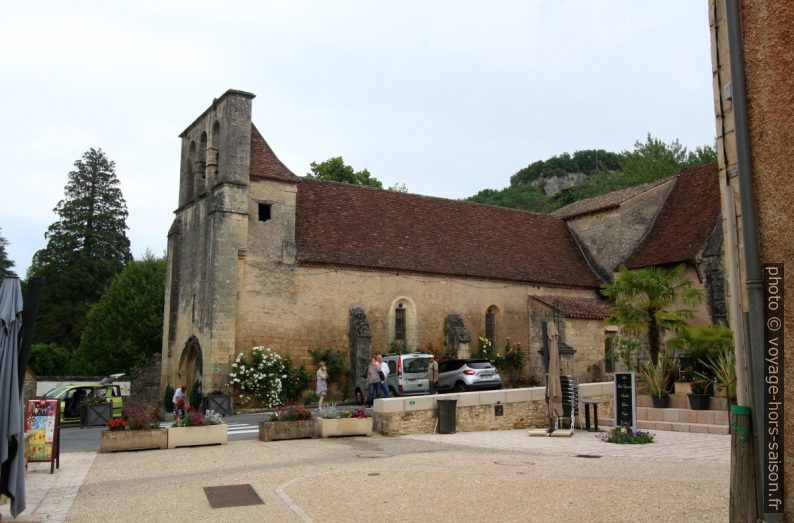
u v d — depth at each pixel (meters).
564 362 28.75
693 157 53.22
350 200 31.64
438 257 30.94
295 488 9.34
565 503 7.96
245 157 26.88
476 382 24.44
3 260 68.00
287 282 27.06
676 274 24.66
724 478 9.60
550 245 35.69
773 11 5.30
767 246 5.16
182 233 30.61
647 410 18.78
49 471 11.69
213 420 15.43
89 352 46.50
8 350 7.79
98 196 56.00
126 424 14.67
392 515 7.62
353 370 27.17
